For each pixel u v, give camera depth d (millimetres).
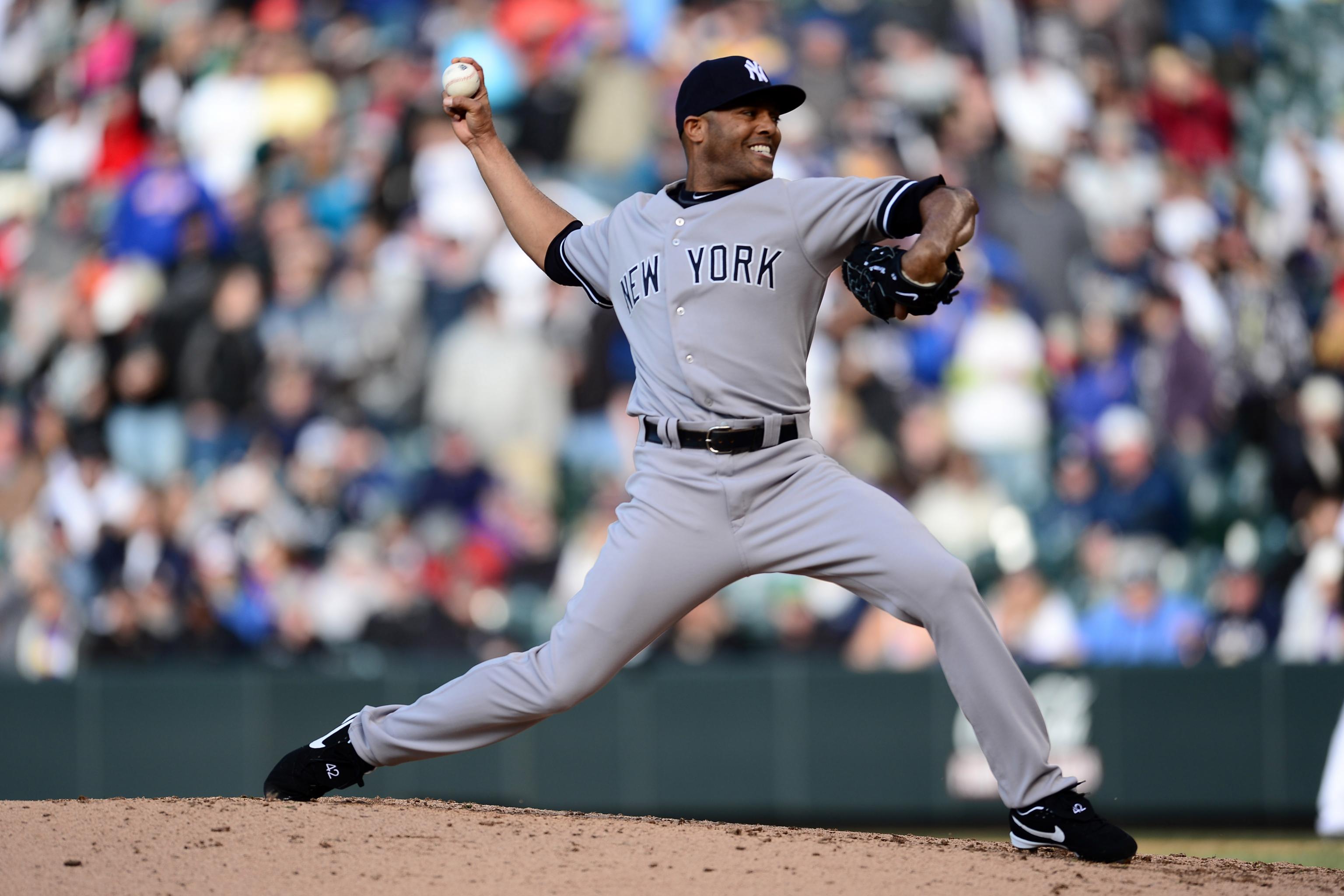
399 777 26891
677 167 34031
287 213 33438
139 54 36531
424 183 33250
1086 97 34906
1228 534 30156
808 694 26656
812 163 33219
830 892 9797
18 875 9695
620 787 26703
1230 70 36094
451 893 9555
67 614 29844
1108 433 30453
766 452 10742
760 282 10641
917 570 10523
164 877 9695
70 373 32406
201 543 29922
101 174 35375
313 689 26906
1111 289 32000
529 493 30219
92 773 26922
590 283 11734
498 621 28875
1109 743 26453
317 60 35531
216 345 31922
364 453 30641
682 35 35031
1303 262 34094
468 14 35500
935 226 9914
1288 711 26203
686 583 10867
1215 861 11422
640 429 11281
